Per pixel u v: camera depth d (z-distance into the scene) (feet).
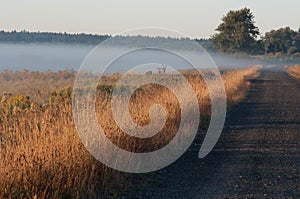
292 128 82.58
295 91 175.94
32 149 38.63
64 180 36.81
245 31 458.09
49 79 191.11
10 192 32.96
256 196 39.99
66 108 52.95
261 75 310.45
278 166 52.01
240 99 133.39
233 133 75.20
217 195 40.24
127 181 42.80
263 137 72.13
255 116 98.27
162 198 39.29
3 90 132.26
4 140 41.98
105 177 40.57
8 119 53.88
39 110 56.13
